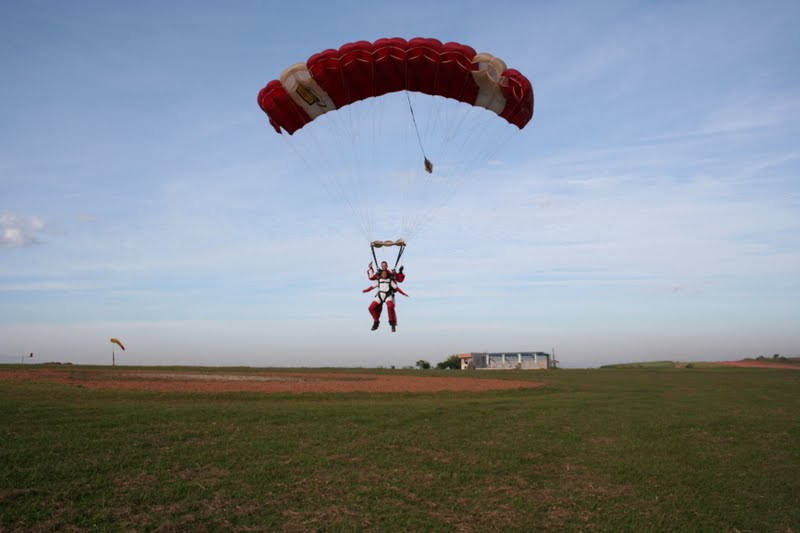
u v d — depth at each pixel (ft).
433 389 101.91
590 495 37.86
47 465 38.47
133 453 42.91
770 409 80.33
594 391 105.70
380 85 57.98
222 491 35.35
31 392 76.28
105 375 113.80
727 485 40.81
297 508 33.22
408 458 45.60
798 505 37.01
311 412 65.00
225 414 61.36
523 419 66.08
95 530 28.89
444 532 30.58
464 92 57.47
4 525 28.68
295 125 62.13
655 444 53.78
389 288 55.98
